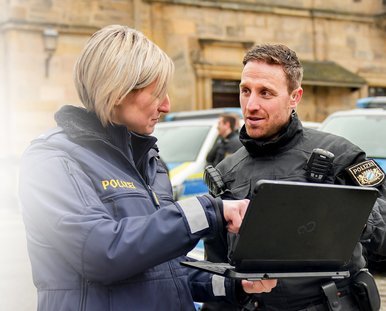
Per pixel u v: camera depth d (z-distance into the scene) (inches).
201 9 614.2
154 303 68.5
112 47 69.4
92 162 69.1
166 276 71.3
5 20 542.6
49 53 547.2
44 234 65.3
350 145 88.0
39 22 545.3
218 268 67.8
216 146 305.3
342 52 691.4
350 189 67.0
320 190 64.1
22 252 309.6
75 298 65.2
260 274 65.3
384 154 232.4
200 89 610.2
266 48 88.0
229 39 625.9
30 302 217.9
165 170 84.0
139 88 70.0
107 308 65.2
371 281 85.9
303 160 87.0
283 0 653.3
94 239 62.1
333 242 69.2
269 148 88.6
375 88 716.7
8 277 254.4
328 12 675.4
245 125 90.3
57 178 65.9
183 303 72.1
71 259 63.6
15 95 540.7
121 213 67.9
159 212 64.6
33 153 68.8
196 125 352.8
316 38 676.1
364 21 700.0
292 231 64.4
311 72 649.0
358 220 70.6
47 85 552.4
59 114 72.5
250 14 637.3
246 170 91.5
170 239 63.4
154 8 596.7
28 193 66.5
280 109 87.4
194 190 306.3
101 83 69.1
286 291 82.0
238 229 65.2
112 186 68.7
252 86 87.4
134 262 62.5
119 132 71.4
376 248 85.6
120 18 580.1
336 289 82.8
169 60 72.8
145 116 72.0
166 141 345.4
